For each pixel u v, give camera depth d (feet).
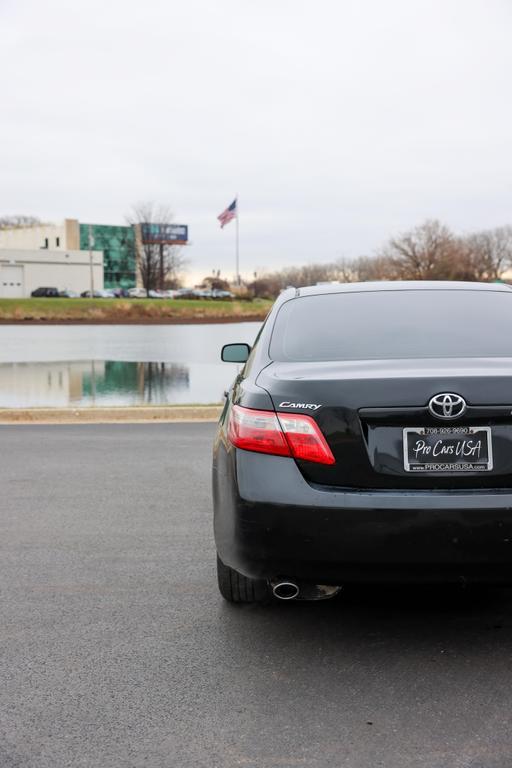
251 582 11.93
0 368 58.39
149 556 15.10
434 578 9.55
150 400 39.58
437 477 9.50
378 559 9.43
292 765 7.97
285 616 12.05
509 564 9.39
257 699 9.38
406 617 11.92
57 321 167.02
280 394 9.95
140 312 189.57
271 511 9.63
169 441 28.45
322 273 391.24
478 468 9.48
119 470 23.25
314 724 8.77
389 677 9.90
